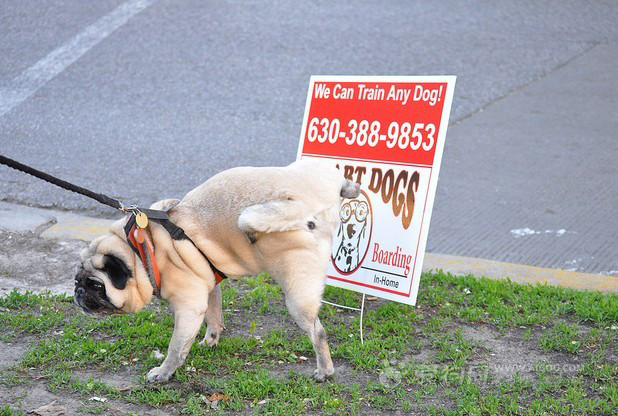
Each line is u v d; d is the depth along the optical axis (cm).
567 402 456
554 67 1276
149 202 839
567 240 755
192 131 1056
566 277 662
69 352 511
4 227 746
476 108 1134
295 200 454
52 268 671
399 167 568
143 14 1487
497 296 616
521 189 885
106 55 1313
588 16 1501
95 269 468
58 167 930
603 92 1177
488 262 698
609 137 1029
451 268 684
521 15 1507
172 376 484
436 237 768
